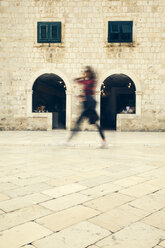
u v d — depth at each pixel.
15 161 5.68
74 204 3.07
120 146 8.14
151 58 13.09
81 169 4.96
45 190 3.61
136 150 7.45
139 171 4.84
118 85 18.19
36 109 14.37
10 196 3.34
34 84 13.91
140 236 2.30
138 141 9.09
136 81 13.16
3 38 13.38
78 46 13.30
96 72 13.29
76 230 2.39
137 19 13.04
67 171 4.77
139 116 13.26
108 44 13.20
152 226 2.51
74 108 13.44
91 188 3.72
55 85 17.47
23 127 13.62
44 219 2.63
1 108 13.56
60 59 13.37
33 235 2.29
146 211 2.88
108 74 13.26
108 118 18.94
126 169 5.00
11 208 2.92
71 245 2.12
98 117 13.31
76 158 6.12
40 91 15.98
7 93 13.52
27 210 2.87
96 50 13.26
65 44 13.33
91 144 8.02
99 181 4.11
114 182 4.06
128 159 6.05
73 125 13.47
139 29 13.07
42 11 13.28
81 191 3.58
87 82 13.34
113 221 2.61
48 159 5.95
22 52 13.41
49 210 2.88
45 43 13.37
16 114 13.56
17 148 7.66
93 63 13.29
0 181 4.05
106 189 3.69
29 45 13.40
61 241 2.19
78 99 13.40
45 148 7.69
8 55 13.44
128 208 2.96
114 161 5.79
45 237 2.25
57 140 9.22
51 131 13.15
